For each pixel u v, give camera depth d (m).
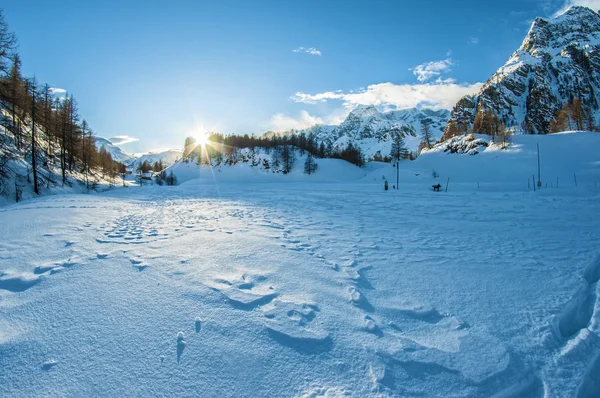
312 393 2.19
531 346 2.77
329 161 82.81
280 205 14.77
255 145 105.56
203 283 3.94
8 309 3.21
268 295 3.63
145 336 2.75
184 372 2.33
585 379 2.37
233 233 7.14
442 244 6.56
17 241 5.86
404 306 3.52
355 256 5.48
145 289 3.73
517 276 4.50
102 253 5.19
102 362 2.41
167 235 6.80
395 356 2.60
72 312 3.14
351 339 2.81
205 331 2.85
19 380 2.21
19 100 20.97
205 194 23.41
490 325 3.12
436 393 2.24
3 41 16.88
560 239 7.05
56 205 12.05
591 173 35.66
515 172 42.66
